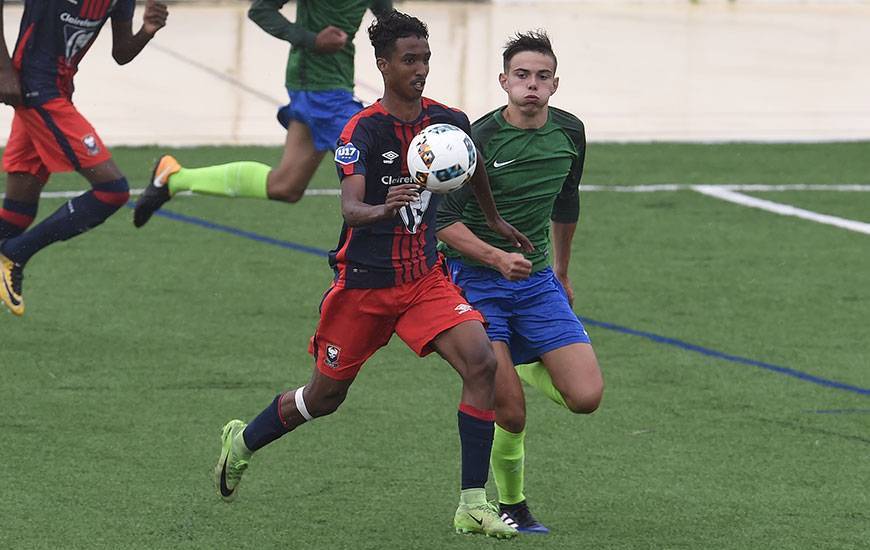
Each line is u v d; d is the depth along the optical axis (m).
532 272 22.06
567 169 22.08
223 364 29.36
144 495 22.08
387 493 22.52
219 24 93.56
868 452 24.97
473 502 19.78
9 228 31.69
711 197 48.66
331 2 34.66
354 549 20.23
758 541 20.83
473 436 19.80
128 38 32.34
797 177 52.59
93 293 34.56
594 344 31.61
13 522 20.77
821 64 85.38
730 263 39.62
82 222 30.92
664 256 40.22
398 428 25.69
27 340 30.58
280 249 39.91
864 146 59.56
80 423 25.42
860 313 34.75
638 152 56.81
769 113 67.75
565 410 27.09
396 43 19.72
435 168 19.27
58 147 30.50
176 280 36.12
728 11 115.50
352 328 20.50
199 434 25.06
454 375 29.09
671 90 73.75
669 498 22.59
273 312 33.53
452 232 21.06
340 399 21.17
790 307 35.16
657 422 26.42
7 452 23.80
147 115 62.03
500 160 21.61
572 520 21.62
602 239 42.12
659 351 31.17
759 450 24.98
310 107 35.12
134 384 27.83
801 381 29.19
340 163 19.70
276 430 21.16
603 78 77.06
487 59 81.44
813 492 22.95
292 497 22.23
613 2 117.88
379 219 18.80
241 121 61.34
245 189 35.84
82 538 20.27
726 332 32.75
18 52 30.16
